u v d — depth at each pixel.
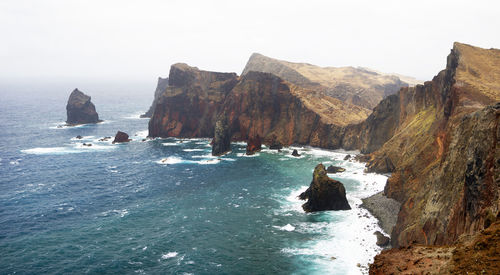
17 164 133.12
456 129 56.53
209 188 105.69
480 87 79.88
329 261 61.09
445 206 50.41
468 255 24.73
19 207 88.75
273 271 58.53
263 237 71.69
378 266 28.55
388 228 74.25
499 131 39.78
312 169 128.12
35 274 58.25
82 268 60.25
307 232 73.69
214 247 67.75
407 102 134.38
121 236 72.75
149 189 104.62
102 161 140.00
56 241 70.25
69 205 90.75
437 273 24.48
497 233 25.23
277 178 116.50
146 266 61.00
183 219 81.75
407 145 108.06
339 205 86.50
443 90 99.50
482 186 39.22
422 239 53.84
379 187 103.31
